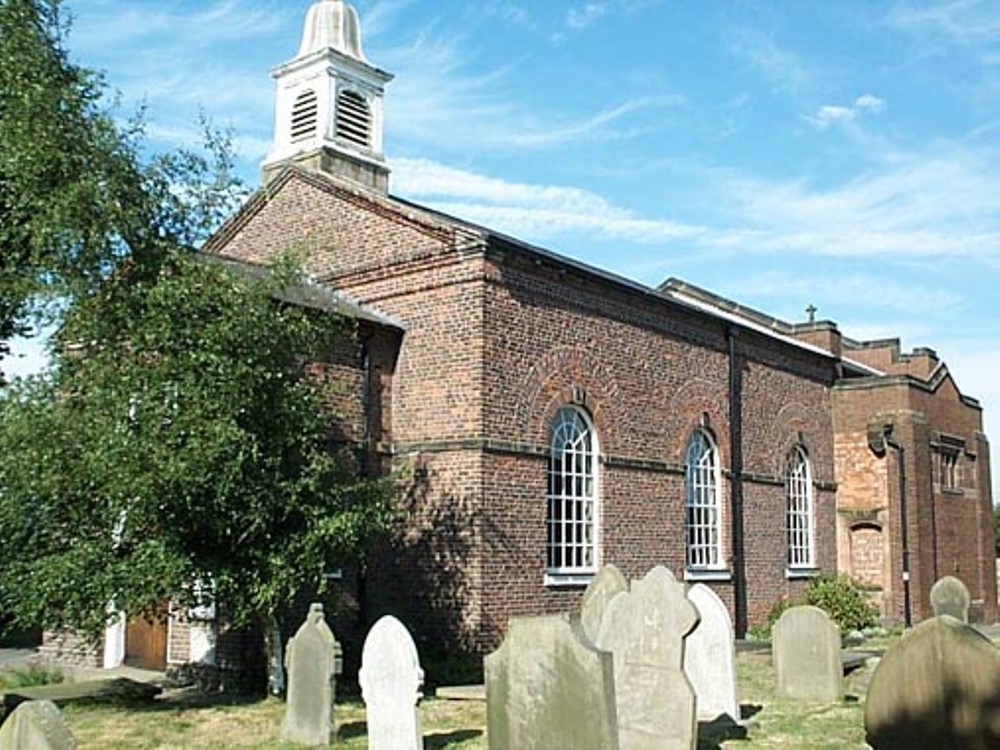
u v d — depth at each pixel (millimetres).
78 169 14125
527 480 19375
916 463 30062
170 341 13766
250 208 23062
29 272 14500
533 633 9422
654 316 23250
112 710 14477
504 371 19203
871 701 8055
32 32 15008
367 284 20578
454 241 19328
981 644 7598
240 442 13539
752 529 26000
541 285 20234
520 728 9453
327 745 11914
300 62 23141
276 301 14992
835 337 31609
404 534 19141
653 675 10281
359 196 21078
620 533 21531
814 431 29500
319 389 15094
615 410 21781
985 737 7539
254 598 14102
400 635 11055
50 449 13281
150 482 13016
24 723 8094
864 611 27016
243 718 13789
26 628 14977
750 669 18094
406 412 19578
